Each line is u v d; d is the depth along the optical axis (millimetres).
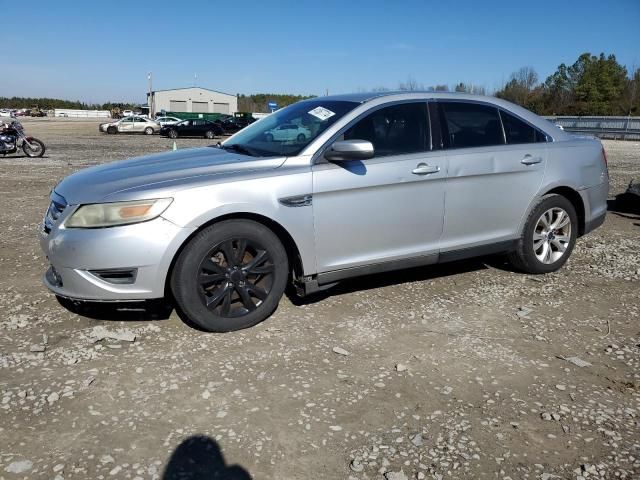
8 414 2775
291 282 4242
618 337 3842
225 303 3727
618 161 17844
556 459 2527
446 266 5379
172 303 4195
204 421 2754
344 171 3969
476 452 2564
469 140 4609
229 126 38219
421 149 4352
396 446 2594
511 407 2939
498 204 4711
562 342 3748
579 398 3045
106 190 3541
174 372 3225
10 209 8219
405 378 3217
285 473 2398
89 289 3492
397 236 4266
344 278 4141
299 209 3828
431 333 3844
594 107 65938
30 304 4230
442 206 4414
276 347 3572
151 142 28625
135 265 3447
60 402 2889
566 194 5223
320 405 2916
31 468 2387
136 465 2424
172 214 3477
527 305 4402
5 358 3350
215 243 3617
